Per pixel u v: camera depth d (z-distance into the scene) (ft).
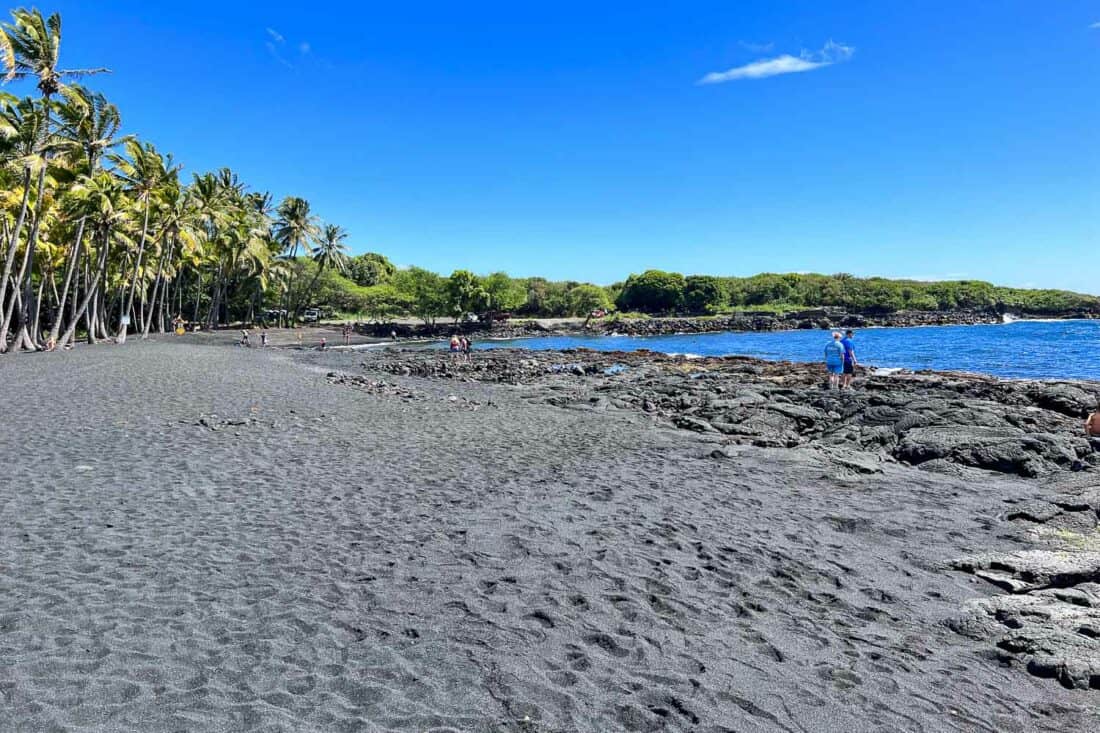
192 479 34.22
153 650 16.78
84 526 26.08
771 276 524.52
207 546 24.77
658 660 17.93
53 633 17.29
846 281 510.17
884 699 16.52
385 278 425.69
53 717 13.58
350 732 13.88
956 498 36.14
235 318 282.77
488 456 44.19
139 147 148.77
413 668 16.81
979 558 26.17
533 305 387.14
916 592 23.53
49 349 128.57
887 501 35.32
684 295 429.79
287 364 123.13
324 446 44.78
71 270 137.49
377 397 72.95
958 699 16.75
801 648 19.06
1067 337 241.35
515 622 19.83
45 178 123.24
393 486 35.37
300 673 16.19
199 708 14.35
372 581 22.39
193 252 201.26
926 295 481.87
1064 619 20.80
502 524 29.27
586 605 21.25
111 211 137.39
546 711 15.21
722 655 18.37
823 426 61.00
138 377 76.59
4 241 133.90
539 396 83.82
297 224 266.57
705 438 52.65
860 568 25.55
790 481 39.09
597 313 366.43
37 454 37.40
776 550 26.96
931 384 86.53
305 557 24.27
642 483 37.68
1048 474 41.47
